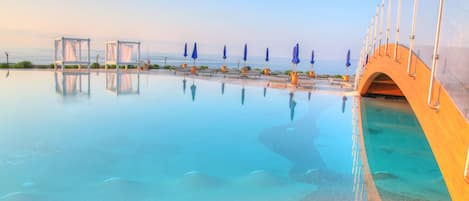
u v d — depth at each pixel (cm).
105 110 650
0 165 353
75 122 546
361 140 514
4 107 644
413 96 406
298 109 746
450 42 263
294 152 444
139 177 337
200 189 312
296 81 1145
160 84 1088
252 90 1004
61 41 1365
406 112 749
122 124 545
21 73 1270
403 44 488
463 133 226
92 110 645
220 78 1348
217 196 298
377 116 704
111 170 352
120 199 285
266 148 453
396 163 409
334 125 612
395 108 796
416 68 395
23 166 352
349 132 564
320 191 316
